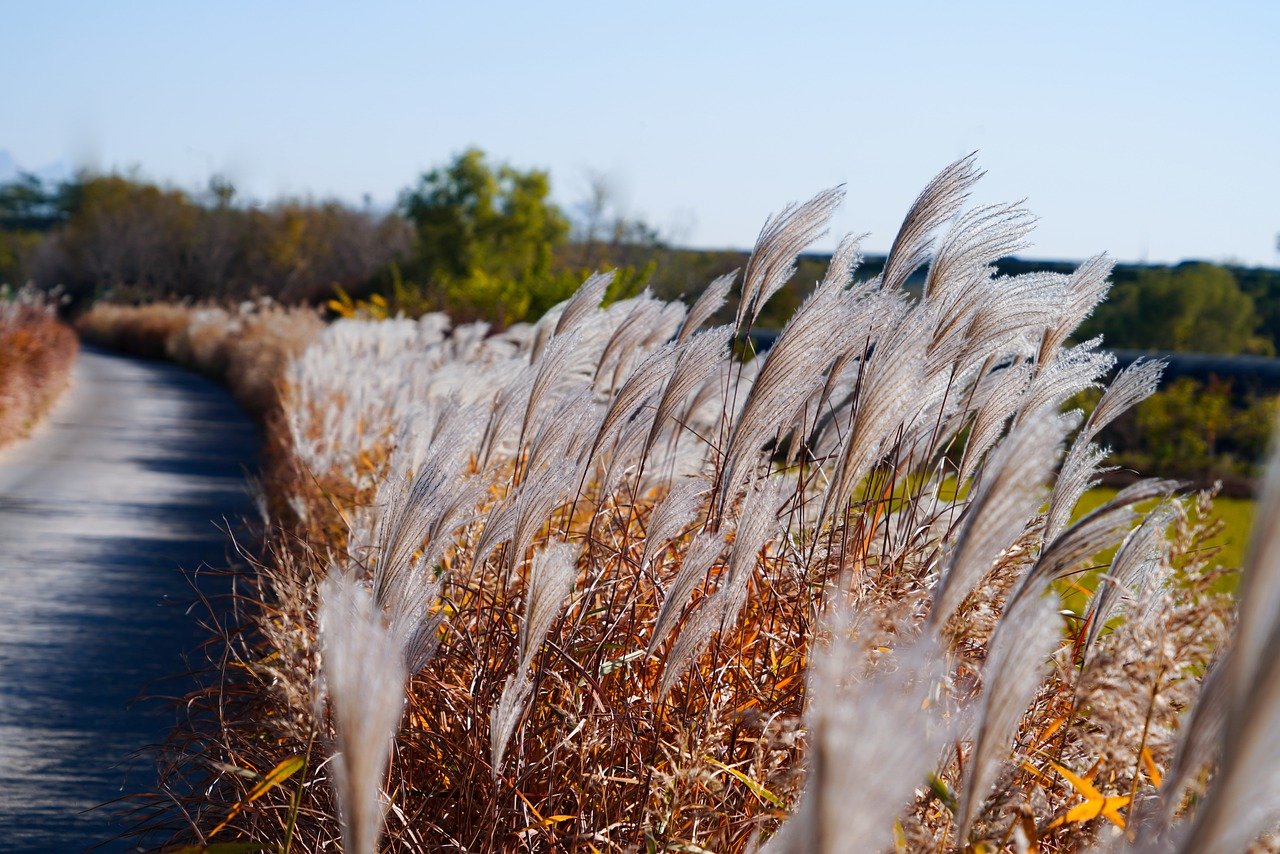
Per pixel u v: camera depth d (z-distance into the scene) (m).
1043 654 1.87
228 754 3.47
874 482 3.71
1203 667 2.36
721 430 4.08
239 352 32.50
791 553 3.56
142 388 32.06
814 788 1.29
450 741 3.23
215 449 19.55
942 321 3.43
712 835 2.79
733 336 4.11
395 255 62.84
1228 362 26.52
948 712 2.37
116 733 5.31
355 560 3.98
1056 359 3.83
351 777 1.67
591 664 3.33
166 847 3.46
